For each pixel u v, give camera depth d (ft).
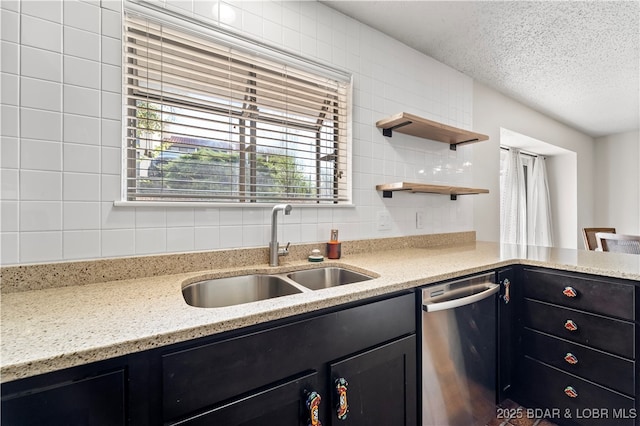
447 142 7.64
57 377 1.88
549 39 6.61
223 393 2.40
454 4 5.52
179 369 2.23
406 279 3.77
